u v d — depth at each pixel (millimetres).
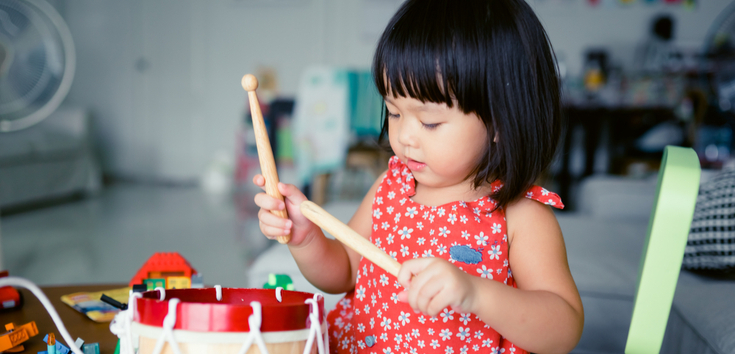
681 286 1029
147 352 436
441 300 466
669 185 490
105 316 776
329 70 2812
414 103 543
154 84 4648
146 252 2490
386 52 552
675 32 3773
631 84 3713
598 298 1120
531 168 580
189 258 2426
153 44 4605
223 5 4445
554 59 605
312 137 2848
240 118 4523
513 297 518
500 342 618
